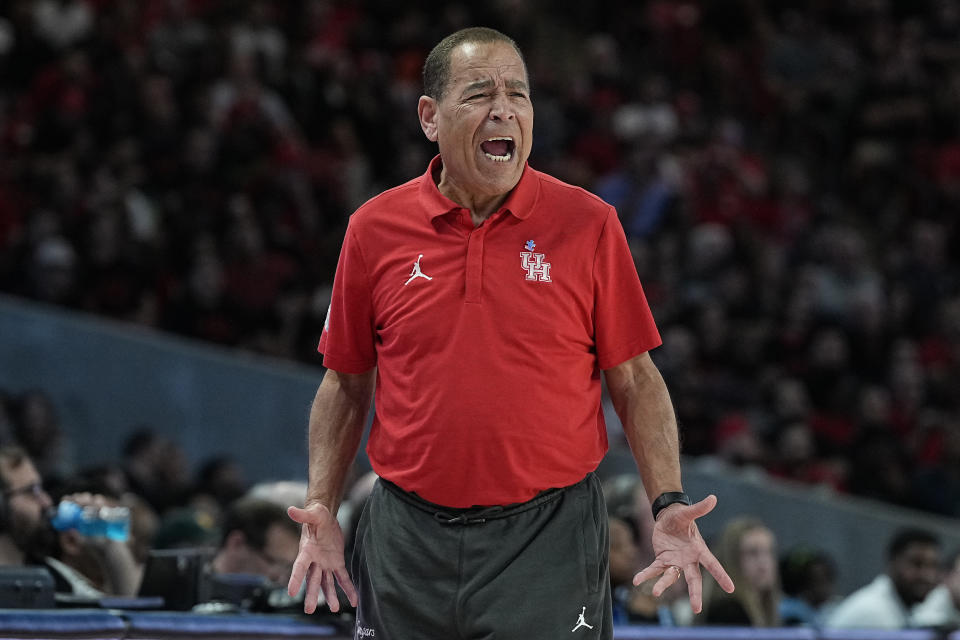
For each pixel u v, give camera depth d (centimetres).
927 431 4147
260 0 4591
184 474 2972
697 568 887
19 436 3027
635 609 1681
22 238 3553
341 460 967
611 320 925
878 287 4647
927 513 3847
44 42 4072
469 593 877
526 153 913
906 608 2170
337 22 4938
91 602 1185
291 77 4400
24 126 3866
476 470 874
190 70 4200
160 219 3759
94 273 3566
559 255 898
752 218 4878
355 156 4409
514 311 883
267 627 1137
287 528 1599
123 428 3447
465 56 905
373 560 904
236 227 3734
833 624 2183
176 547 1891
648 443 932
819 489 3709
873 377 4350
